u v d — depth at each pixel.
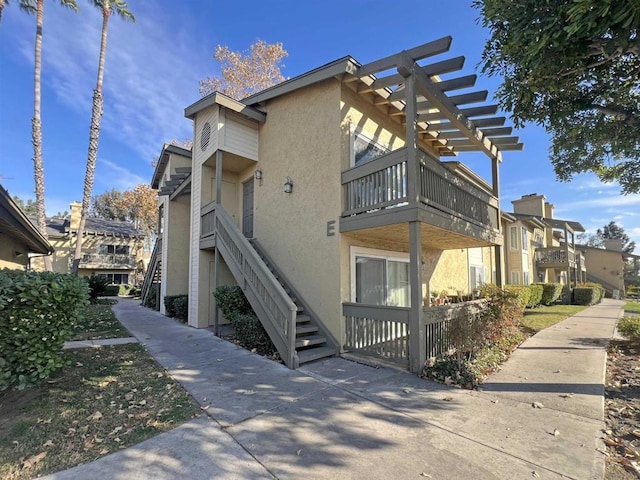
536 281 23.16
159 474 2.66
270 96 8.51
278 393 4.43
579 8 3.14
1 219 5.25
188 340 7.70
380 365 5.75
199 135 10.07
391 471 2.70
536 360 6.14
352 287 7.08
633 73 4.65
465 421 3.60
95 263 28.89
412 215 5.61
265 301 6.57
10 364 3.84
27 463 2.78
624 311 15.48
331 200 7.10
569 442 3.14
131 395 4.29
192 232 10.32
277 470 2.72
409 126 5.77
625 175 6.71
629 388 4.64
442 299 9.40
